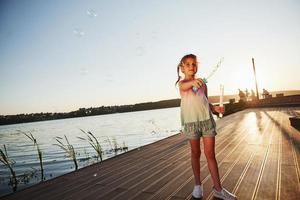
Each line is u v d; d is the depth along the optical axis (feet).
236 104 72.08
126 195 9.28
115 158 17.03
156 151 18.07
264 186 8.80
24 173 31.12
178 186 9.71
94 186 10.80
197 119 7.93
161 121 162.71
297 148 14.58
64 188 10.91
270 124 27.76
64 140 92.73
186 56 8.14
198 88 8.07
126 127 138.00
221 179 9.99
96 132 115.85
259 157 13.19
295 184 8.77
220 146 17.38
